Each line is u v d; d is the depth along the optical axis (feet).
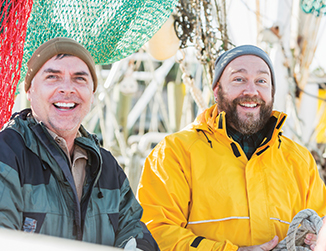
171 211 6.84
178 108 28.68
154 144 26.78
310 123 13.89
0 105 5.81
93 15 6.86
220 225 6.77
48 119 5.54
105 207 5.65
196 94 10.57
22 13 5.85
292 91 12.78
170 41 9.48
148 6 7.00
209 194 6.89
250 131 7.35
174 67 29.73
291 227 6.33
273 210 6.86
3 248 2.75
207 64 10.04
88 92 5.72
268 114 7.43
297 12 13.29
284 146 7.70
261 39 12.64
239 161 7.14
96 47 7.15
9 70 5.82
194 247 6.36
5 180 4.87
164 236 6.55
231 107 7.36
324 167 13.84
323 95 18.31
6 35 5.76
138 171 16.57
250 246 6.47
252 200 6.83
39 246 2.78
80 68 5.67
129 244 5.51
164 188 6.95
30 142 5.28
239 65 7.41
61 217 5.23
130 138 25.45
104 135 17.48
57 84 5.52
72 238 5.27
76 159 5.75
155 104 24.75
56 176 5.32
